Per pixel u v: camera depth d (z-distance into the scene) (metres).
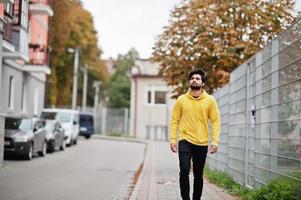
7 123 25.05
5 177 16.81
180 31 21.47
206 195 11.88
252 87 11.67
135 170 21.56
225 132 15.47
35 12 31.11
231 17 20.56
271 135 9.80
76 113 39.09
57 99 63.22
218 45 20.36
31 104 35.69
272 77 9.84
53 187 14.48
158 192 13.28
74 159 26.28
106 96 73.94
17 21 25.36
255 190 10.35
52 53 45.16
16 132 24.23
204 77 9.05
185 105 8.98
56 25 37.91
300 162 8.01
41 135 26.55
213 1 20.77
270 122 9.89
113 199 12.59
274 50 9.75
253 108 11.42
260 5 19.72
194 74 8.98
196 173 9.15
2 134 20.25
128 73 72.31
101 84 74.81
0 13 21.52
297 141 8.17
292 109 8.49
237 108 13.44
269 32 19.53
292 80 8.53
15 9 25.39
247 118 12.05
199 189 9.19
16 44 25.89
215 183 14.36
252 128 11.52
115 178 17.97
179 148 8.97
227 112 15.20
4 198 12.03
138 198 12.07
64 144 33.22
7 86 29.31
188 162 8.85
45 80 41.00
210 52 20.56
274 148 9.56
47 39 37.44
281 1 19.16
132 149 36.09
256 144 11.05
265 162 10.23
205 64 21.23
